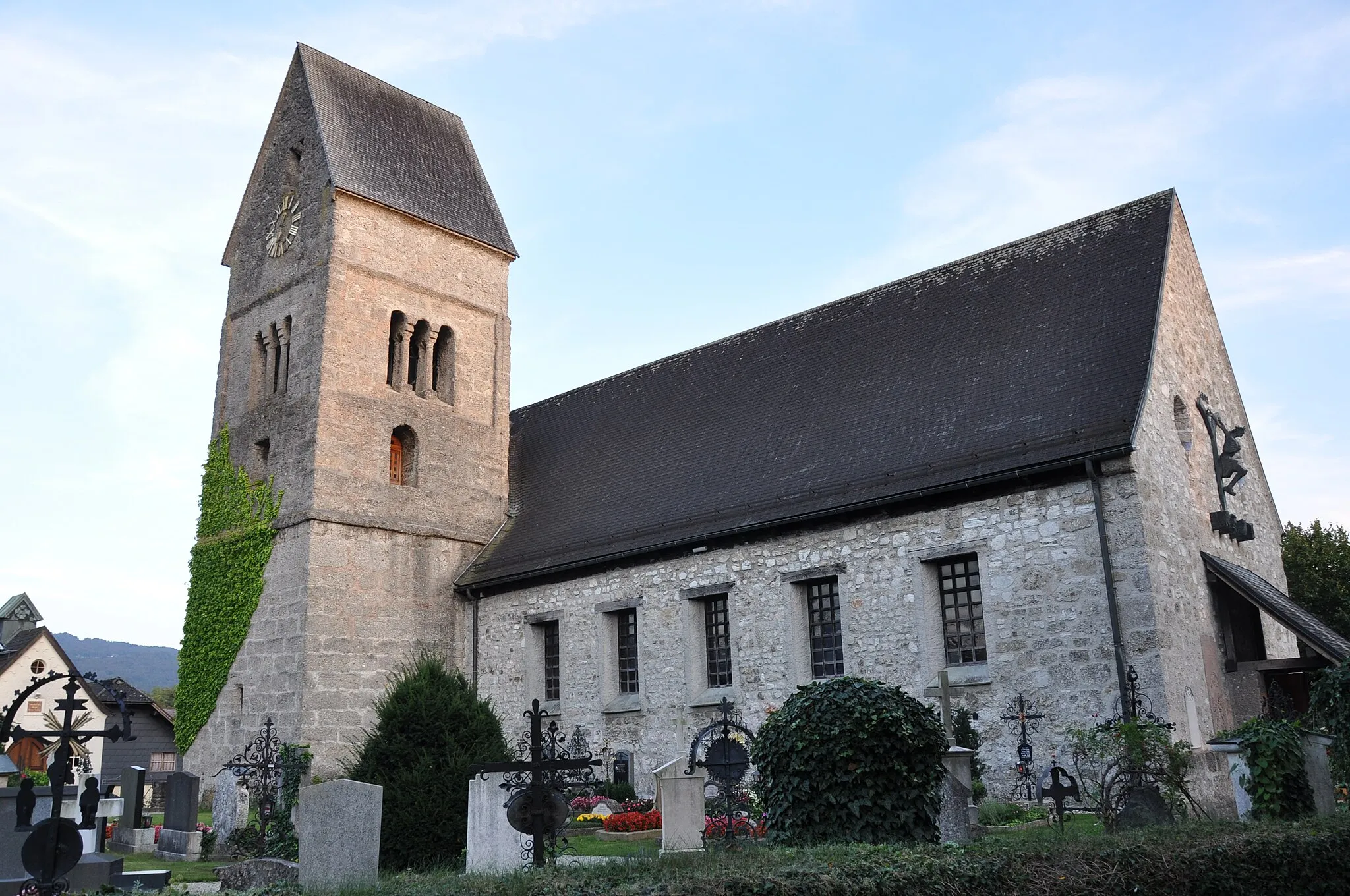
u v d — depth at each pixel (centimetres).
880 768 1229
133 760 4653
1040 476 2092
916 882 880
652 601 2706
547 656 2984
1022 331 2456
